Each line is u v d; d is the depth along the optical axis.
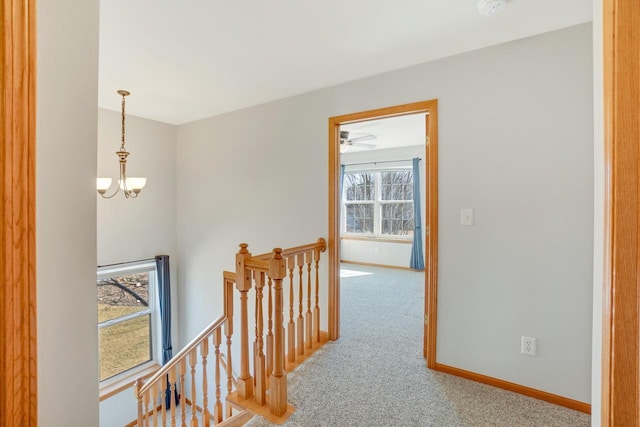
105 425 3.44
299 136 2.98
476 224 2.12
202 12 1.72
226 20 1.79
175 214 4.18
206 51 2.16
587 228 1.80
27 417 0.62
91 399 0.78
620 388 0.61
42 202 0.68
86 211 0.77
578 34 1.81
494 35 1.93
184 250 4.11
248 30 1.89
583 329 1.81
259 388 1.88
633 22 0.59
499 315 2.05
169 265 4.08
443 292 2.24
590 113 1.78
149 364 4.00
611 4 0.62
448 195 2.21
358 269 6.01
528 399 1.93
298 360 2.40
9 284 0.59
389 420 1.74
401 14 1.73
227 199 3.60
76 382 0.75
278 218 3.15
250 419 1.78
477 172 2.11
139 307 3.95
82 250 0.76
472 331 2.14
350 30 1.89
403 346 2.65
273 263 1.78
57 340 0.72
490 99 2.06
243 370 1.96
